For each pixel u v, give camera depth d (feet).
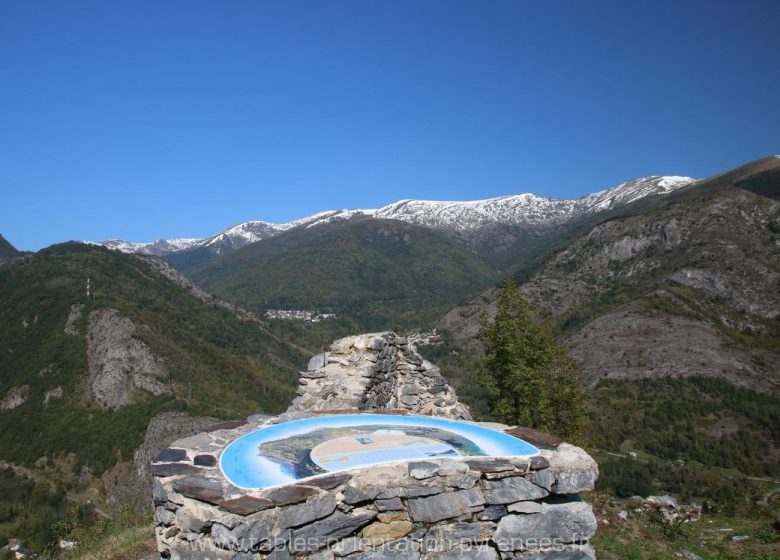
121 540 27.32
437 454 18.01
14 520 143.64
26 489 164.55
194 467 17.02
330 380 32.27
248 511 13.96
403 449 18.66
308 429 21.95
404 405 37.63
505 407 48.83
